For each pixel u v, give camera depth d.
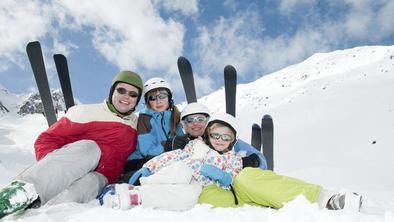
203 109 3.91
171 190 2.75
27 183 2.44
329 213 2.29
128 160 3.93
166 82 4.09
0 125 69.31
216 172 3.05
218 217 2.33
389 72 102.56
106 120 3.63
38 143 3.36
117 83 3.71
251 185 2.78
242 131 85.12
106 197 2.77
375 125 60.72
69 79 4.57
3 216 2.31
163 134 3.96
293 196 2.66
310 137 64.38
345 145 56.97
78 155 2.88
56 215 2.38
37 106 102.81
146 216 2.37
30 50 4.42
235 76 5.16
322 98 91.19
